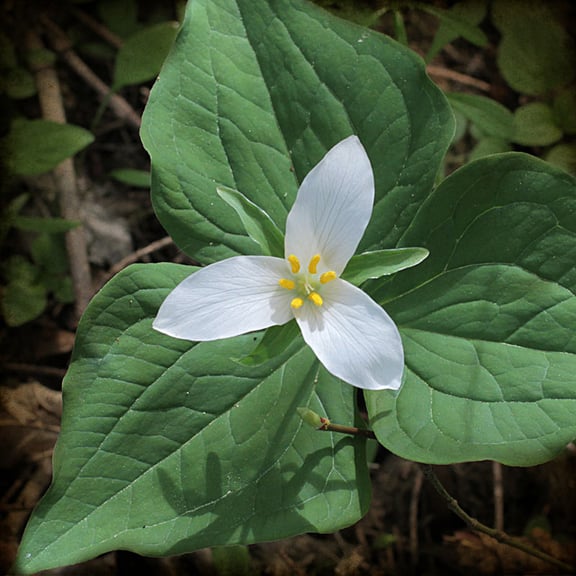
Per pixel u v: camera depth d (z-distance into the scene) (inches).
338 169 15.3
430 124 17.0
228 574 19.3
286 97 17.4
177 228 17.2
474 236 16.8
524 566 20.0
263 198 17.4
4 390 20.8
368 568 20.3
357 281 15.8
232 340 17.1
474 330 16.7
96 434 16.6
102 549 16.1
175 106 17.2
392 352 15.0
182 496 16.6
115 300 16.8
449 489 20.7
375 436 16.7
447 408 16.4
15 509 20.1
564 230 16.5
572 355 16.2
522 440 16.0
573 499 20.3
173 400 16.8
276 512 16.4
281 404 17.0
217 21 17.3
